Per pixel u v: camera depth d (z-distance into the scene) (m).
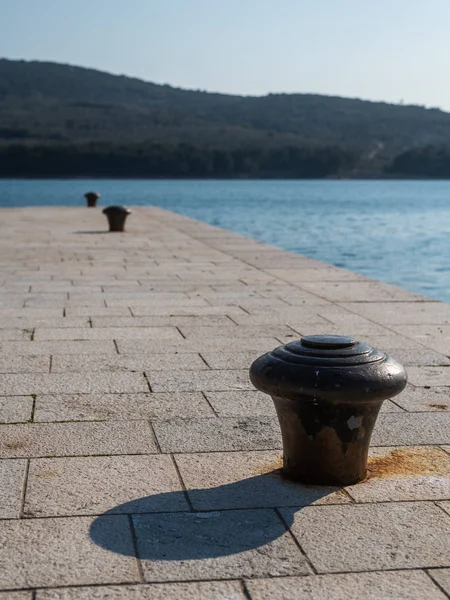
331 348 2.46
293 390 2.42
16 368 3.83
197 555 2.06
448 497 2.42
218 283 6.79
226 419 3.13
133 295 6.05
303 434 2.49
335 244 17.58
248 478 2.56
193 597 1.88
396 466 2.66
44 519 2.25
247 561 2.04
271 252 9.38
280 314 5.33
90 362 3.96
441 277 12.05
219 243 10.54
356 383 2.37
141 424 3.06
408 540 2.15
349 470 2.50
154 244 10.32
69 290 6.27
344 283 6.82
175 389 3.52
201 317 5.18
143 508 2.33
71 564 2.01
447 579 1.96
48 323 4.89
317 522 2.25
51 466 2.63
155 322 4.99
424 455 2.76
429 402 3.37
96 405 3.28
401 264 13.81
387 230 21.94
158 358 4.07
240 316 5.24
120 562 2.02
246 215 29.08
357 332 4.76
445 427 3.05
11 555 2.05
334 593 1.90
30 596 1.87
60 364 3.92
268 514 2.29
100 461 2.68
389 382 2.41
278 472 2.61
